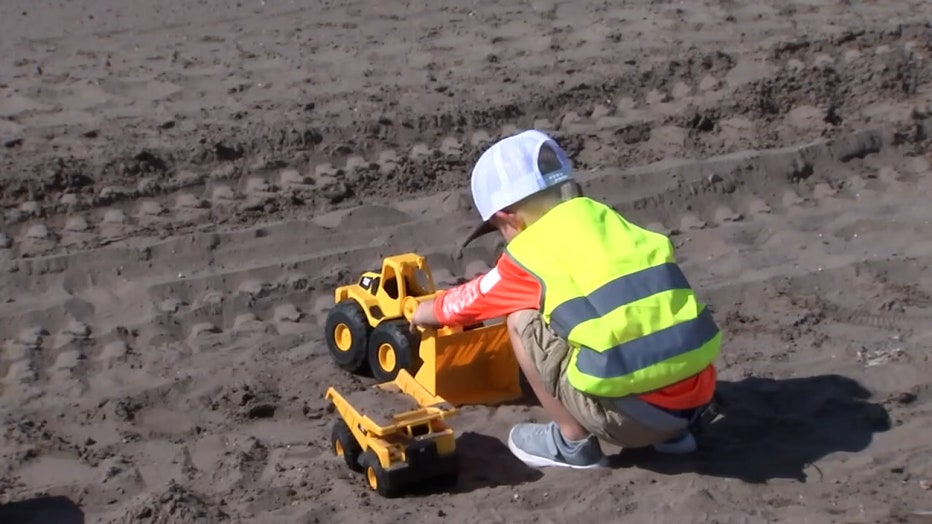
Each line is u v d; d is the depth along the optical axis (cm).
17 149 760
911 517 448
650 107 868
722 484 469
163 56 948
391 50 970
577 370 444
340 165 777
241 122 813
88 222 700
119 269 655
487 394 541
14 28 1010
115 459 496
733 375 560
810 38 977
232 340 602
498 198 464
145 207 718
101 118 816
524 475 480
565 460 482
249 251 679
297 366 576
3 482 480
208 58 945
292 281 650
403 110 838
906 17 1043
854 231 720
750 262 682
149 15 1055
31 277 644
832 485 471
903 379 555
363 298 555
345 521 447
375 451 461
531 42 992
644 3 1098
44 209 702
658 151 809
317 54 959
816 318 618
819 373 562
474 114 834
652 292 445
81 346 590
